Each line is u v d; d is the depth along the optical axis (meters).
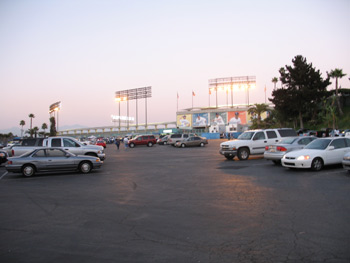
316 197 8.11
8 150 23.95
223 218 6.46
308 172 12.64
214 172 14.01
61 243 5.23
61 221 6.62
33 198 9.23
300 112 61.00
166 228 5.91
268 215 6.55
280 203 7.59
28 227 6.22
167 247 4.91
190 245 4.97
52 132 93.44
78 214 7.18
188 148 37.53
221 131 79.56
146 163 19.70
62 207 7.94
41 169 14.73
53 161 14.82
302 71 59.22
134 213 7.13
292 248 4.70
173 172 14.62
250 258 4.39
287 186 9.79
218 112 96.56
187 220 6.41
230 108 96.06
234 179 11.66
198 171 14.62
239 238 5.21
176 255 4.58
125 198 8.88
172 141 44.97
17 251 4.91
